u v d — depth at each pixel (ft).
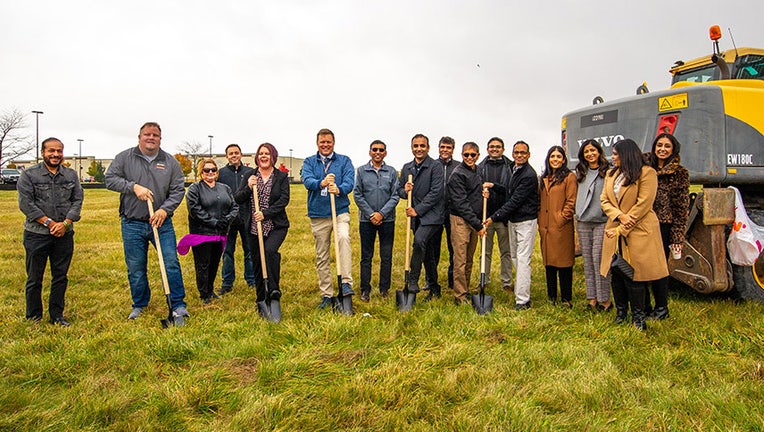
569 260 17.72
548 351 13.03
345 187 18.16
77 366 12.48
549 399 10.53
